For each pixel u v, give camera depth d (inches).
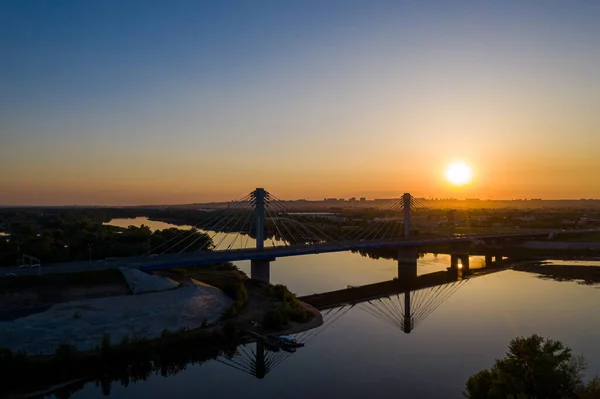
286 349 3191.4
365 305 4773.6
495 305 4621.1
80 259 5108.3
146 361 2847.0
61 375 2605.8
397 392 2519.7
